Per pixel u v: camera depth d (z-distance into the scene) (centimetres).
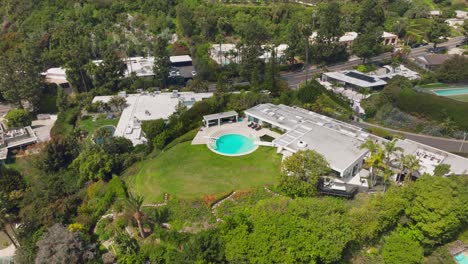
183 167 6925
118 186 6544
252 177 6494
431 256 5178
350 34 16525
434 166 6644
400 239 5031
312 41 14738
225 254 4744
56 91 13400
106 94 12394
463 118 8569
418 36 16625
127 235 5522
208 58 14150
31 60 12838
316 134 7512
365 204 5447
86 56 13375
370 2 16175
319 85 10188
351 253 5097
